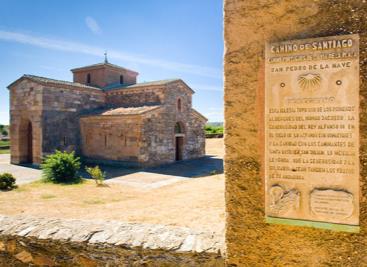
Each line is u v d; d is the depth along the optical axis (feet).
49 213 27.86
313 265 6.49
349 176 6.15
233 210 7.25
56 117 65.46
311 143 6.45
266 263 6.93
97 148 67.10
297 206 6.55
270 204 6.78
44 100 63.00
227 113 7.32
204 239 8.21
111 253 8.38
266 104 6.84
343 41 6.21
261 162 6.98
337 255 6.30
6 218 10.55
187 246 7.90
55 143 65.05
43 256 9.07
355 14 6.24
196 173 54.80
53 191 39.11
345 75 6.20
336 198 6.23
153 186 42.91
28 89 65.00
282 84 6.70
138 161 60.08
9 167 61.77
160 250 7.95
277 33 6.84
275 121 6.76
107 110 70.18
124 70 92.79
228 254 7.30
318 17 6.51
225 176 7.36
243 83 7.17
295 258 6.64
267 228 6.91
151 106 64.85
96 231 9.10
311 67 6.47
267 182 6.82
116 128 63.62
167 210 28.40
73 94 69.82
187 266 7.72
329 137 6.31
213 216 25.72
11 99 68.44
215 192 36.58
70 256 8.80
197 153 78.54
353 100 6.13
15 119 67.56
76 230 9.23
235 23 7.25
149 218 25.59
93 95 75.46
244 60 7.16
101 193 38.04
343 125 6.20
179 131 73.72
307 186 6.47
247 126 7.13
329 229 6.30
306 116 6.49
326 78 6.33
